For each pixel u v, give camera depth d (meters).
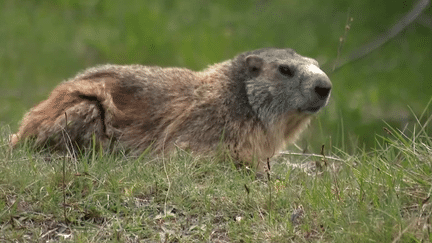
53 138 13.33
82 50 38.34
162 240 9.69
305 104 14.39
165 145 14.12
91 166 11.78
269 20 40.50
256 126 14.52
